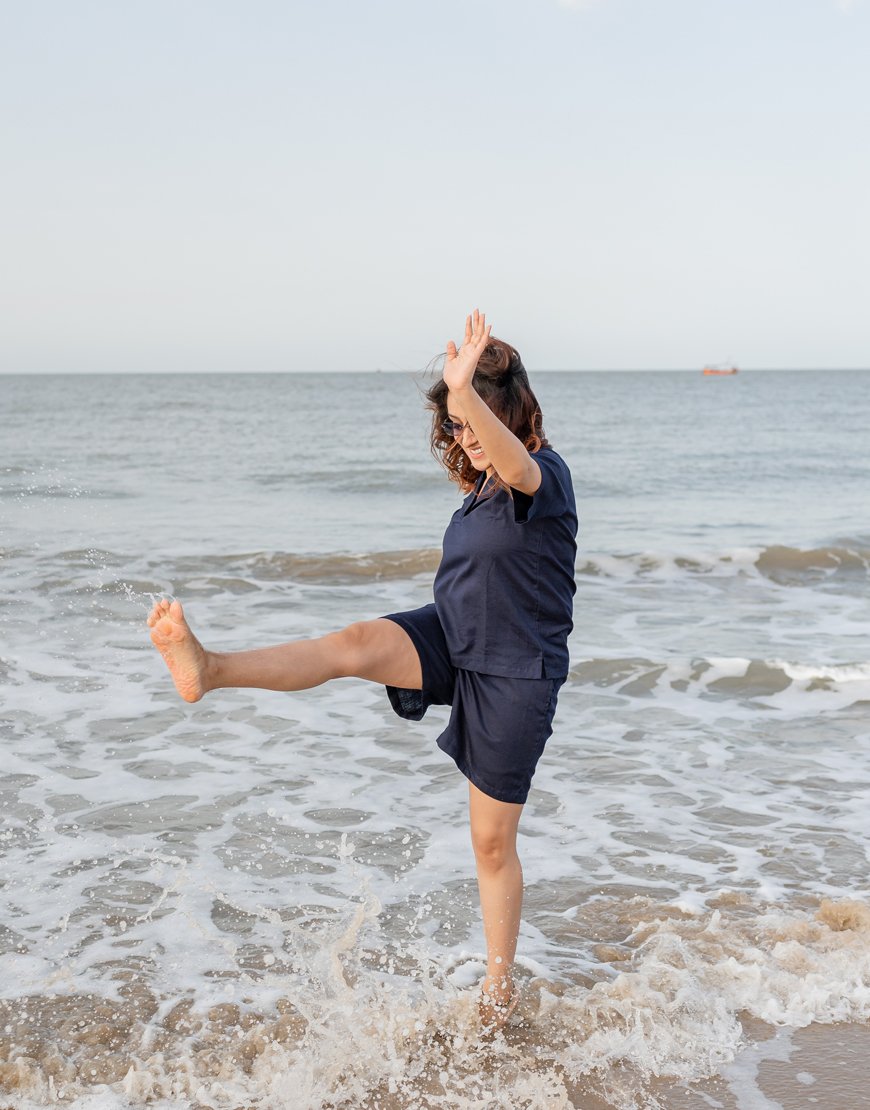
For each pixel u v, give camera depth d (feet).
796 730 18.66
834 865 12.87
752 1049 9.04
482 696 8.74
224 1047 8.83
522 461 8.00
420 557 33.73
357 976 10.00
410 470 68.74
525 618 8.72
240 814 14.20
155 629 7.47
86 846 13.00
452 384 7.77
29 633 24.09
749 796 15.33
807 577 34.01
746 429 125.08
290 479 63.46
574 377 538.88
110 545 36.60
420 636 8.80
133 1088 8.23
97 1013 9.30
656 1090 8.46
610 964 10.44
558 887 12.20
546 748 17.51
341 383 349.82
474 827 9.07
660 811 14.69
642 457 86.43
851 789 15.66
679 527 46.47
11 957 10.26
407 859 12.87
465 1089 8.40
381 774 15.93
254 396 220.84
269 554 33.88
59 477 62.64
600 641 25.04
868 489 63.82
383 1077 8.52
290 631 25.21
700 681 21.56
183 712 18.70
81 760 16.16
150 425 119.34
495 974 9.19
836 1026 9.41
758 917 11.31
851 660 23.08
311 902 11.62
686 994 9.66
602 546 40.60
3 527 40.27
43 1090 8.20
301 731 17.89
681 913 11.53
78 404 173.88
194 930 10.94
